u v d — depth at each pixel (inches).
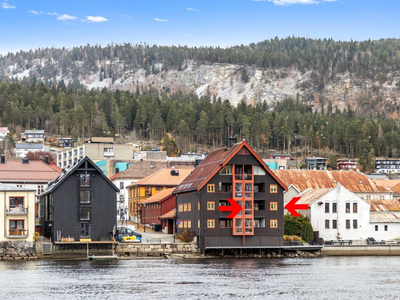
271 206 5684.1
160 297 3403.1
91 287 3695.9
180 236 5748.0
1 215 5137.8
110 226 5403.5
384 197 7760.8
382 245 6112.2
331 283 4001.0
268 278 4156.0
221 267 4724.4
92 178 5383.9
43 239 5442.9
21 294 3467.0
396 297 3535.9
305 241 6131.9
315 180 7618.1
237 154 5600.4
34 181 7032.5
